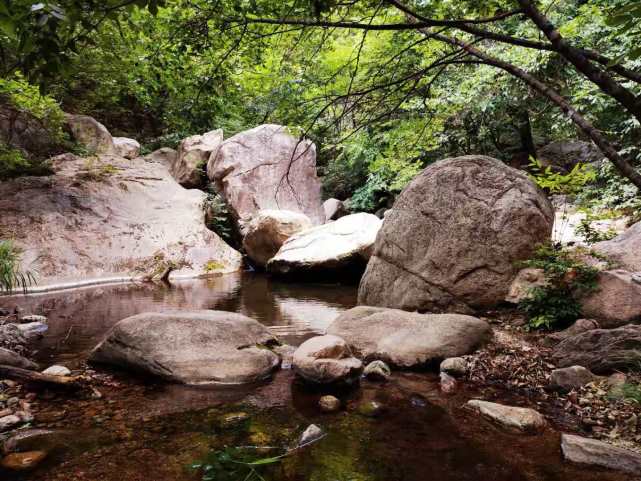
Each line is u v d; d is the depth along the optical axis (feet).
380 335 14.83
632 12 3.90
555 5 22.70
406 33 11.16
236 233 38.19
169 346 12.90
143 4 4.79
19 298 22.62
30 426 9.49
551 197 29.96
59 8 4.04
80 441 8.89
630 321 13.20
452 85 26.99
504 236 16.74
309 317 19.92
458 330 14.01
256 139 40.27
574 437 8.87
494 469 8.06
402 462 8.29
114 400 11.03
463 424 9.88
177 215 35.22
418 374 13.12
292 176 39.75
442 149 38.01
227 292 25.91
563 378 11.43
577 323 13.67
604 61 5.41
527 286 15.81
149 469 7.89
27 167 32.45
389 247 19.27
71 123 39.06
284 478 7.73
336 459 8.39
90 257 28.84
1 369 11.45
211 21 8.70
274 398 11.33
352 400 11.23
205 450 8.63
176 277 30.45
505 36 5.74
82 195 32.09
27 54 4.63
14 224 27.71
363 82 10.53
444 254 17.56
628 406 10.02
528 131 39.19
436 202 18.30
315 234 30.91
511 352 13.50
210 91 10.78
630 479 7.66
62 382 11.38
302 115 10.53
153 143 49.96
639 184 4.81
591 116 26.37
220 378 12.26
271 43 10.11
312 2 7.00
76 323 18.21
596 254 15.48
